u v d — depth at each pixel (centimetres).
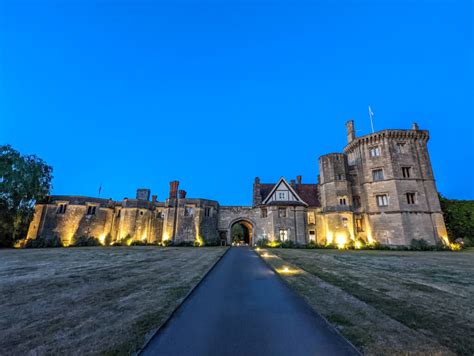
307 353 376
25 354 370
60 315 530
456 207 3444
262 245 3319
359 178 3462
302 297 671
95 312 547
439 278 951
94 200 3497
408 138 3291
